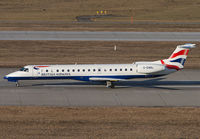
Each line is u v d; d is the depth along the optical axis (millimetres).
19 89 154500
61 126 106688
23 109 125688
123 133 100562
